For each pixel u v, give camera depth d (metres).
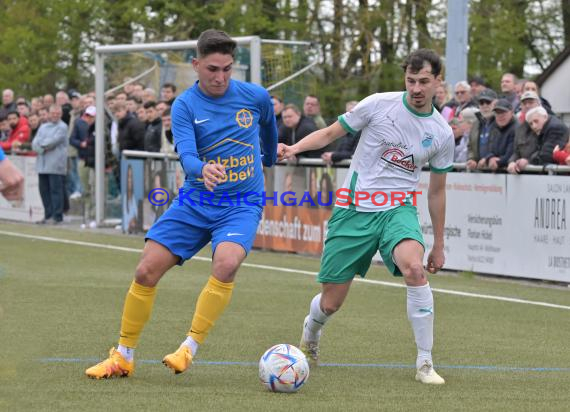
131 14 62.97
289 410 12.47
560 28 66.19
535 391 14.01
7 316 19.81
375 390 13.84
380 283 25.97
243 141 14.66
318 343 16.05
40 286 24.38
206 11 62.97
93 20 66.50
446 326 19.89
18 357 15.60
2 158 10.82
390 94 15.08
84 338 17.44
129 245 34.47
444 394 13.66
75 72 68.06
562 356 16.94
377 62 61.00
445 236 28.86
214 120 14.52
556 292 24.81
